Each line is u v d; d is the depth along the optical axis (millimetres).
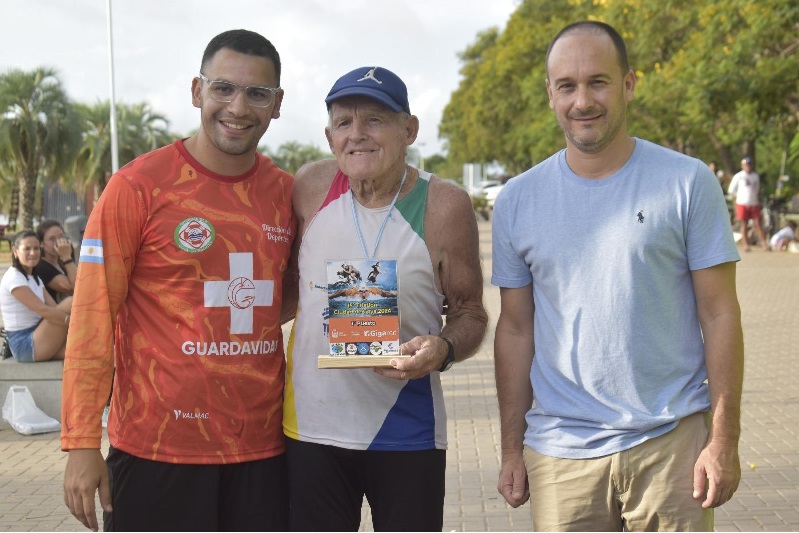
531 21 44969
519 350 3408
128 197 3244
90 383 3170
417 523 3385
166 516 3279
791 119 22281
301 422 3410
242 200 3371
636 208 3066
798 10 17219
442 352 3230
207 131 3309
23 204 34969
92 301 3189
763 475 5934
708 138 29297
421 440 3391
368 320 3307
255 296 3332
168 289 3266
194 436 3250
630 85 3234
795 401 7895
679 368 3078
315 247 3424
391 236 3396
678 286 3086
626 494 3102
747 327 11914
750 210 23219
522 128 43656
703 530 3041
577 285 3127
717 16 19453
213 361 3256
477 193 44375
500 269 3373
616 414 3072
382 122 3307
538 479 3236
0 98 33156
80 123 35188
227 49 3301
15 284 7617
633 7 24531
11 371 7613
